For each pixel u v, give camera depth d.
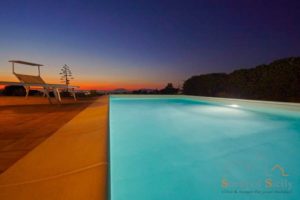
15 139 2.46
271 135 4.36
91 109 5.01
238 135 4.43
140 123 5.93
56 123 3.54
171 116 7.18
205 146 3.55
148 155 3.08
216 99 9.95
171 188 2.10
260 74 9.62
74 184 1.16
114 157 3.01
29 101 8.48
